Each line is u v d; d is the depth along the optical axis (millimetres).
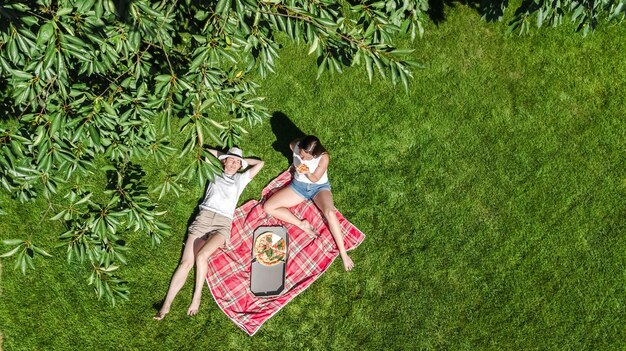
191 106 3562
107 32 3332
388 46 3490
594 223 6023
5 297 5344
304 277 5793
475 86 6633
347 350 5523
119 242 4070
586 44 6859
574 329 5605
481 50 6816
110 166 3828
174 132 6223
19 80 3219
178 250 5777
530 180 6195
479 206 6082
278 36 6723
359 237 5938
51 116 3295
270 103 6469
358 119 6438
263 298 5645
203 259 5398
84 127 3432
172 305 5547
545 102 6570
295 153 5664
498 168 6246
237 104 4637
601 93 6641
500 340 5566
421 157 6297
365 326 5613
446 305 5688
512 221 6020
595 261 5863
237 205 6102
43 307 5371
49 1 2943
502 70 6727
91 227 3639
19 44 2910
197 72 3441
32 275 5441
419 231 5980
